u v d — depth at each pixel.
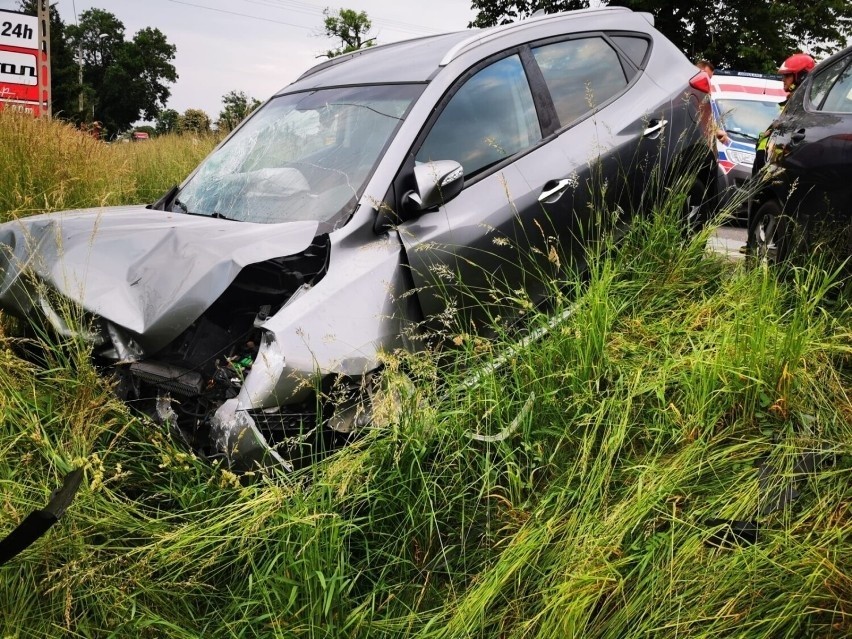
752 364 2.93
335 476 2.55
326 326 2.77
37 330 3.27
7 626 2.14
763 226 4.79
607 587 2.20
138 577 2.33
